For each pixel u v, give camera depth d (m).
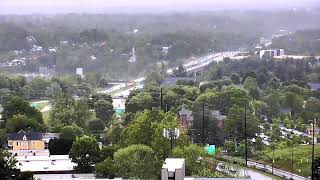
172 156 188.25
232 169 194.50
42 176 192.38
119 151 189.38
